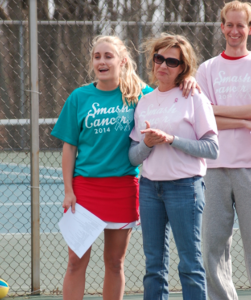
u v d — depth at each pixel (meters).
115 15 38.12
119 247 11.09
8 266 17.20
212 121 9.91
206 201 11.60
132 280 16.06
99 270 17.12
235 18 11.00
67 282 10.98
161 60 9.96
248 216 11.19
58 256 17.83
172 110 9.97
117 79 10.81
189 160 9.95
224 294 11.62
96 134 10.64
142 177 10.59
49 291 14.38
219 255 11.65
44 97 46.91
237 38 11.10
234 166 11.17
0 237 21.42
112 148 10.70
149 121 10.20
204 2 27.08
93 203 10.75
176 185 9.93
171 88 10.28
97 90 10.88
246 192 11.16
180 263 10.08
